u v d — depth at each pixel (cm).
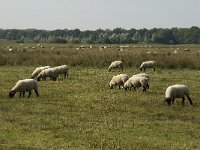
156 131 2295
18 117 2586
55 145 1984
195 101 3341
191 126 2438
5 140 2036
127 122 2503
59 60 6731
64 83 4378
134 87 3825
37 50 8719
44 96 3484
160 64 6538
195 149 1953
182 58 6675
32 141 2042
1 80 4553
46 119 2547
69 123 2447
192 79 4903
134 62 6675
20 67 6366
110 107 2991
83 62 6700
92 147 1958
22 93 3644
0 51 7906
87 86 4131
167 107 3038
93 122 2495
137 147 1953
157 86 4181
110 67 6016
